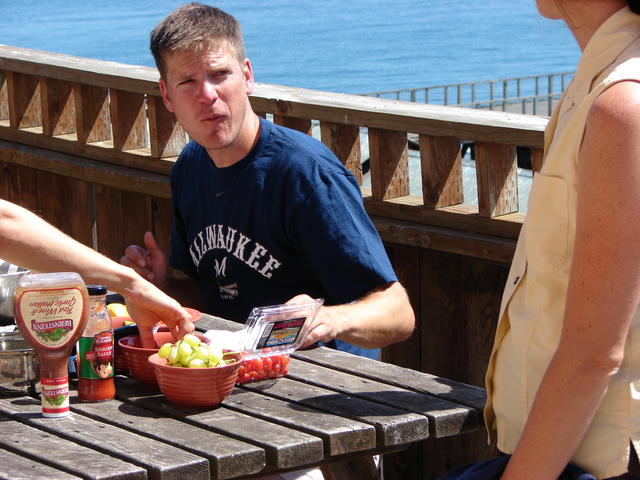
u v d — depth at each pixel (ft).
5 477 7.41
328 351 10.66
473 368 14.01
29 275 8.75
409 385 9.52
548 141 7.75
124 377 9.89
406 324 11.50
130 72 17.93
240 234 12.30
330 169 11.82
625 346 7.26
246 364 9.55
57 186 19.94
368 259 11.51
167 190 17.25
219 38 11.58
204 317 11.78
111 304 11.66
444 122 13.82
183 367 8.80
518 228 13.20
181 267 13.70
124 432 8.36
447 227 14.10
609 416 7.37
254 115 12.22
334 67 453.58
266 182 11.94
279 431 8.33
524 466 7.16
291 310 9.51
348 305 11.09
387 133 14.88
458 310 14.10
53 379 8.67
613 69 6.95
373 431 8.43
